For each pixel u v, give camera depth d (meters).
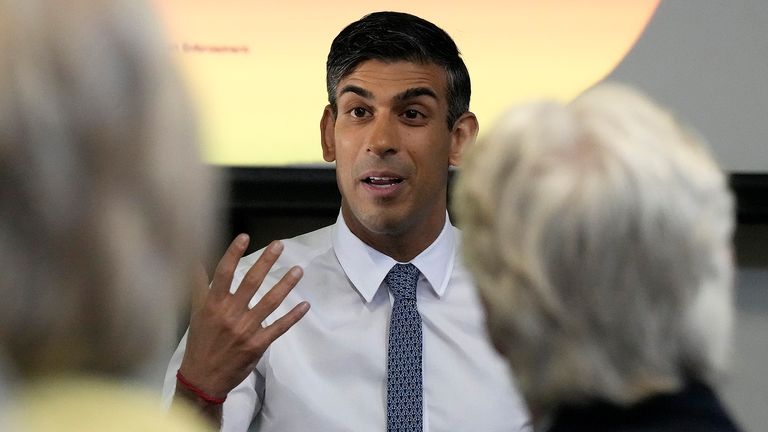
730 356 1.60
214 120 1.21
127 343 1.13
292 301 3.31
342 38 3.20
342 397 3.21
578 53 4.18
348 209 3.33
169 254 1.13
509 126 1.60
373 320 3.29
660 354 1.52
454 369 3.24
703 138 4.17
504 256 1.54
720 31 4.16
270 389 3.20
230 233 4.16
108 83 1.08
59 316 1.10
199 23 4.12
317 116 4.15
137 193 1.10
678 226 1.50
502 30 4.17
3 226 1.07
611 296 1.50
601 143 1.54
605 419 1.54
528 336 1.53
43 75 1.06
